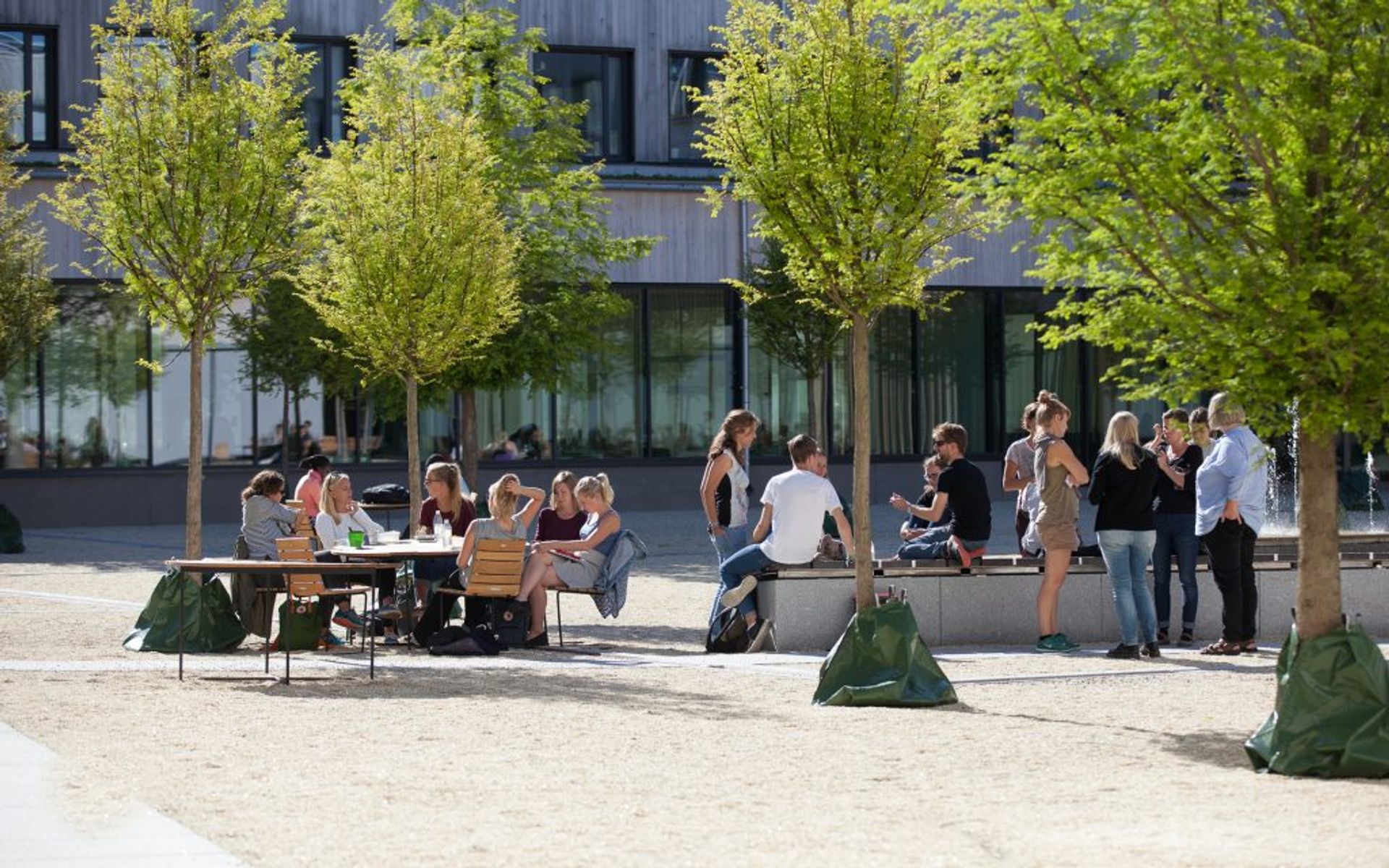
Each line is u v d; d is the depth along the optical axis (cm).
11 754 1059
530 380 3409
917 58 1352
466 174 2214
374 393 3641
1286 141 1077
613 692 1370
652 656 1638
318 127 4016
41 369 3903
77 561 2925
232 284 1914
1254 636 1645
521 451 4203
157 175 1875
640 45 4222
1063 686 1408
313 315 3584
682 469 4281
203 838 809
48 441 3922
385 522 3888
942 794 937
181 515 4000
